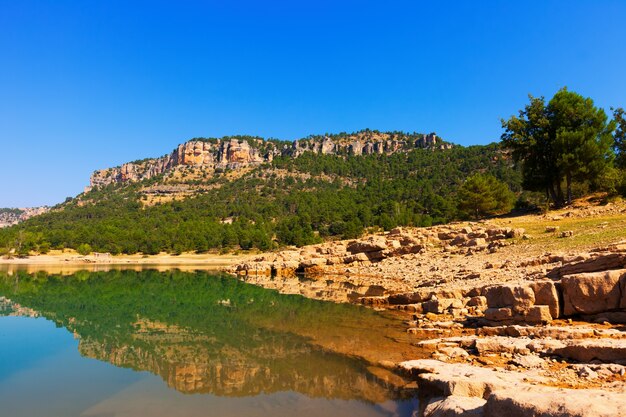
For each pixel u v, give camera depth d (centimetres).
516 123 5422
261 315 2434
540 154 5394
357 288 3706
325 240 12231
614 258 1697
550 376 1037
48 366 1409
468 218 7050
